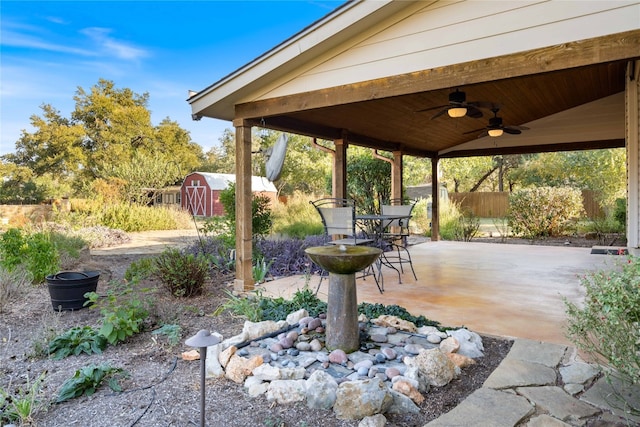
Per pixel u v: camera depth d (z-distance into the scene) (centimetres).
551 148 830
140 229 1408
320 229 944
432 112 607
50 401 217
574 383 223
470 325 328
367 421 191
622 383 202
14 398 209
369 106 539
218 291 469
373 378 216
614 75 543
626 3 273
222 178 2267
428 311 369
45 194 2084
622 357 186
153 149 2672
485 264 625
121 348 297
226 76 429
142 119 2656
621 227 973
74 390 221
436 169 959
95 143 2567
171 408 210
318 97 405
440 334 290
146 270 547
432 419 198
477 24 324
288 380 227
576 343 211
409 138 784
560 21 293
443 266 609
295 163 2014
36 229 984
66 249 713
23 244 540
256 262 607
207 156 3453
